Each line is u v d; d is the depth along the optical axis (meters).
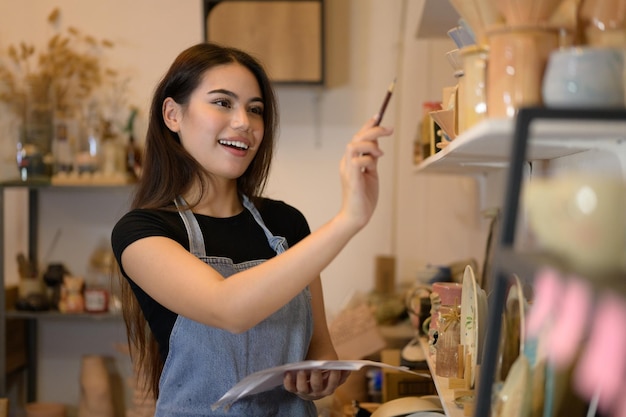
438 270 2.60
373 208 1.27
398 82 3.37
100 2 3.44
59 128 3.28
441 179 3.32
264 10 3.15
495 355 0.92
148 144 1.79
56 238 3.50
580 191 0.84
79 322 3.52
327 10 3.38
